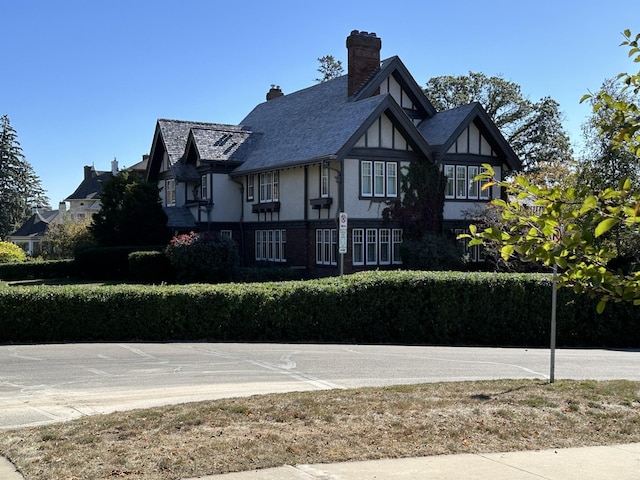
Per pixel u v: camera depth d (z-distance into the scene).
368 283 16.86
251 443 6.53
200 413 7.81
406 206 29.09
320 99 35.62
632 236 16.81
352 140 27.31
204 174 35.91
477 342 17.17
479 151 31.09
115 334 15.92
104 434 6.95
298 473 5.71
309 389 10.14
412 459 6.15
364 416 7.59
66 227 46.56
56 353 13.90
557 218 4.15
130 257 29.67
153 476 5.61
